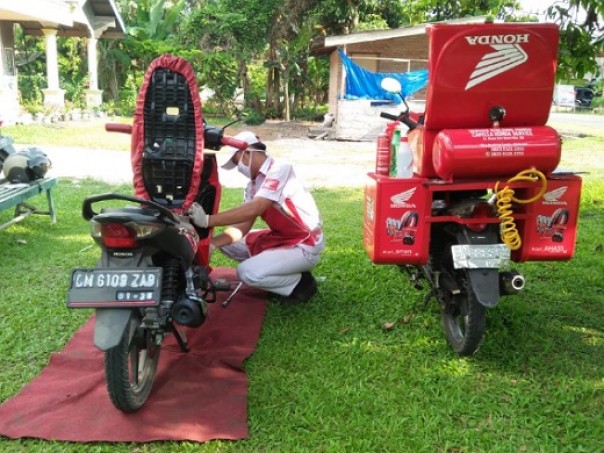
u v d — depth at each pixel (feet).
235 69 74.02
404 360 11.71
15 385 10.78
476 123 10.86
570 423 9.55
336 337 12.77
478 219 10.96
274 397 10.39
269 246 14.44
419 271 13.96
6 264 17.15
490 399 10.34
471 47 10.32
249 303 14.47
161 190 10.84
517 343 12.34
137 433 9.30
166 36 80.69
